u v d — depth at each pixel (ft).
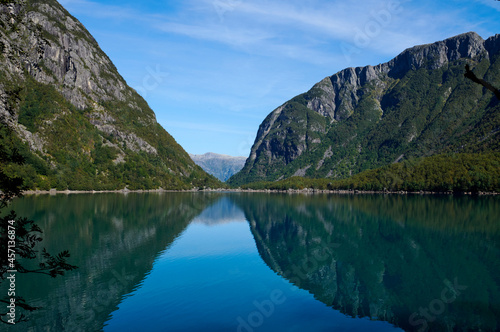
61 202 456.45
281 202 600.80
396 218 335.06
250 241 222.48
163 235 233.96
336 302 117.39
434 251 195.62
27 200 465.47
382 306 114.62
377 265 167.32
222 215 374.84
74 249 186.50
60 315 103.19
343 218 347.56
